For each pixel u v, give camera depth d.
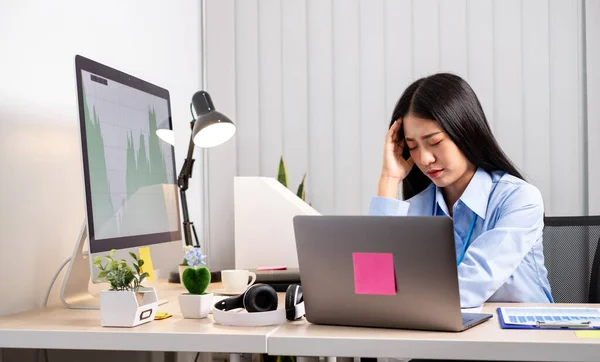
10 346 1.35
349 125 3.11
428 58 3.06
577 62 2.97
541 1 2.99
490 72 3.02
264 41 3.16
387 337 1.23
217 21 3.17
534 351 1.16
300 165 3.14
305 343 1.24
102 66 1.71
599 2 2.95
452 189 1.96
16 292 1.67
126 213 1.76
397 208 1.85
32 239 1.74
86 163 1.58
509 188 1.81
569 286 2.09
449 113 1.78
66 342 1.34
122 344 1.32
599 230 2.09
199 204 3.11
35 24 1.78
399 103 1.93
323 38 3.13
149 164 1.93
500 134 3.01
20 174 1.70
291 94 3.14
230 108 3.16
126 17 2.34
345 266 1.32
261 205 2.38
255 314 1.37
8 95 1.66
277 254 2.37
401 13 3.08
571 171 2.97
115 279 1.41
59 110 1.89
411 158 2.02
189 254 1.55
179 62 2.87
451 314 1.25
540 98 2.99
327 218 1.32
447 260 1.23
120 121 1.78
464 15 3.03
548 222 2.13
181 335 1.29
